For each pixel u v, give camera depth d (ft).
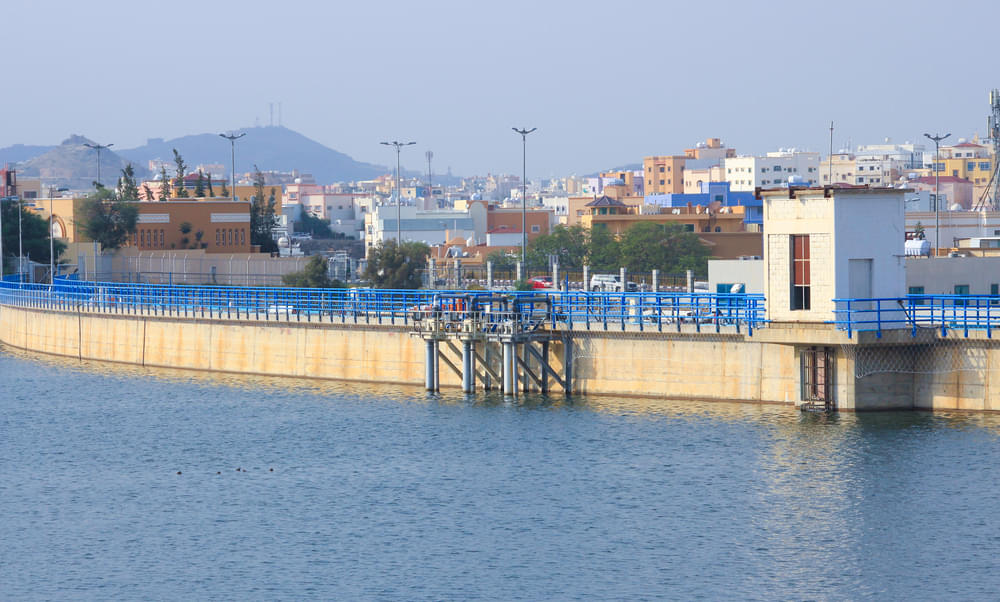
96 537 277.44
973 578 241.35
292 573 251.60
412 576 248.11
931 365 347.15
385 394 424.87
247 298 500.33
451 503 294.66
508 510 287.89
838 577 242.99
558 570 249.55
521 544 264.93
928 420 342.03
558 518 280.92
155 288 551.59
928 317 358.02
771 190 346.13
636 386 388.16
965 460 307.58
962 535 263.08
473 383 416.26
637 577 244.83
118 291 581.94
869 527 268.62
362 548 265.34
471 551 261.65
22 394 458.50
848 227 337.72
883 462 309.42
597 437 346.33
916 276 434.30
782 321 347.56
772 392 363.56
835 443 325.83
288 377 472.03
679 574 245.86
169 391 454.81
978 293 441.68
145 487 318.86
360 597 238.27
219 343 496.23
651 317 385.50
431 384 425.28
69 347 565.94
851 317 336.08
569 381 400.67
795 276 345.72
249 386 458.09
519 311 414.62
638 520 277.64
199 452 354.33
